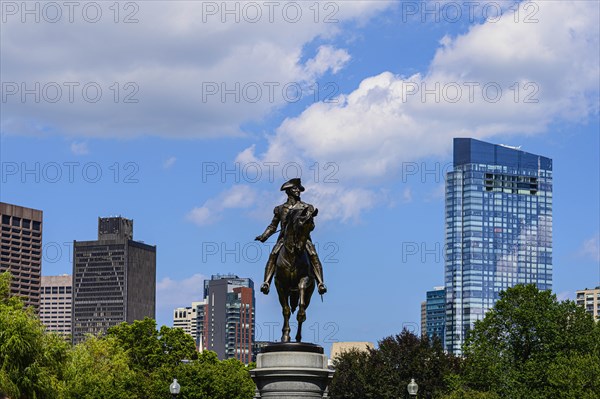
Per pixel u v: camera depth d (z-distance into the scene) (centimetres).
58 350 19012
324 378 10525
